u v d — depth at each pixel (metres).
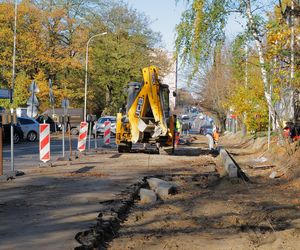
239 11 18.72
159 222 9.09
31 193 11.00
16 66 46.12
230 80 45.00
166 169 16.77
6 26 45.84
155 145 23.78
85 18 53.62
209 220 9.34
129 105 23.19
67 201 10.09
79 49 50.75
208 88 60.00
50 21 48.81
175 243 7.66
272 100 19.34
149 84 21.45
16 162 18.80
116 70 58.41
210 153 25.19
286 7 16.83
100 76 58.22
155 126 21.53
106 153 23.12
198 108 75.56
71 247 6.68
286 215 9.90
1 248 6.59
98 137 42.41
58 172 14.86
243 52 19.16
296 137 20.05
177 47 19.27
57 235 7.32
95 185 12.30
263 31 18.25
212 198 11.76
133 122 21.70
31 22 47.41
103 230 7.86
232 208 10.54
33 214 8.77
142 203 11.01
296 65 16.17
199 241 7.83
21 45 45.78
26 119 34.84
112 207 9.55
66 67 49.22
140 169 16.34
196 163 19.28
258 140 31.41
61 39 50.88
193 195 12.15
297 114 20.38
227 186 13.73
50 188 11.73
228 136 55.66
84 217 8.59
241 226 8.90
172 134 23.02
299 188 13.48
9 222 8.14
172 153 23.53
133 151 24.33
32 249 6.56
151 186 12.99
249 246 7.59
